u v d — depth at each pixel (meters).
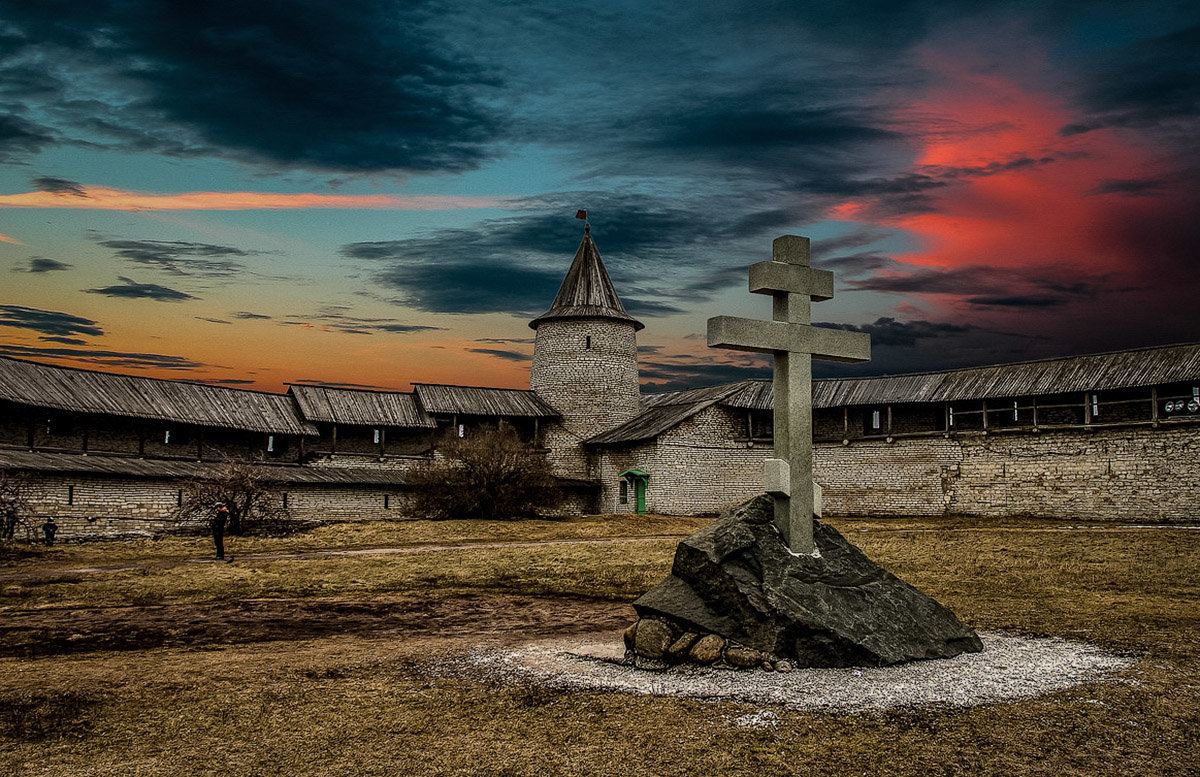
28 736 9.85
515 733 9.60
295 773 8.70
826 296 13.97
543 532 37.19
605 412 56.84
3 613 18.41
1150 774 8.16
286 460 49.19
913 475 46.59
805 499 13.02
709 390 54.91
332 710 10.57
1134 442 39.69
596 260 59.34
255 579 23.59
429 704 10.72
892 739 9.06
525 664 12.55
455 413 53.78
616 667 12.19
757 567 12.47
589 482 53.31
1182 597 17.70
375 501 45.84
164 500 39.16
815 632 11.66
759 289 13.61
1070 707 9.88
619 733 9.48
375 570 25.22
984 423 44.41
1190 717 9.54
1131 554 24.44
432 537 35.44
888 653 11.68
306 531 37.25
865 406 47.66
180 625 16.95
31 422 39.12
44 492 34.66
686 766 8.57
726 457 51.03
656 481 48.66
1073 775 8.16
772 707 10.07
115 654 14.12
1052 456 42.12
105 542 33.50
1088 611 15.95
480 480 43.41
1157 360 39.66
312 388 51.62
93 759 9.13
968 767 8.38
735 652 11.73
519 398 57.34
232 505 36.28
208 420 44.78
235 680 12.02
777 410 13.46
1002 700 10.15
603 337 57.62
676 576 13.11
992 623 14.86
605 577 23.16
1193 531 29.98
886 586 12.82
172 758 9.13
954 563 23.91
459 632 15.90
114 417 41.62
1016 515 43.00
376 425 51.03
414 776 8.55
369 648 14.25
